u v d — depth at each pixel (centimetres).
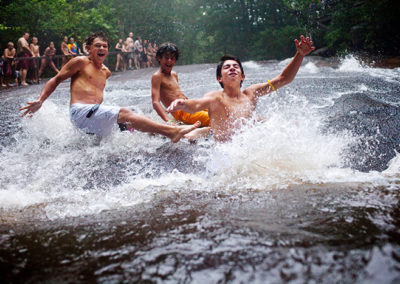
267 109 541
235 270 146
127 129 406
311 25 2433
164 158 374
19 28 1927
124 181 323
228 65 385
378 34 1870
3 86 1273
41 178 333
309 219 194
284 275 140
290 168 312
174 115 478
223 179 298
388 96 604
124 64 2066
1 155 396
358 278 135
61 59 1708
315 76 901
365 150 365
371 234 169
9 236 200
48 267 159
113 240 185
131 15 2720
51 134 456
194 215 215
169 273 147
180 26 2964
